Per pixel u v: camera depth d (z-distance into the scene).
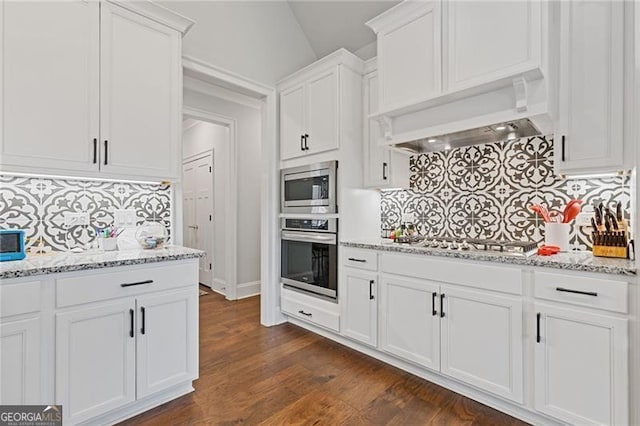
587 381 1.47
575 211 1.87
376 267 2.34
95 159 1.82
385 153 2.67
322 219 2.76
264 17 3.04
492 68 1.79
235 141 4.17
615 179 1.84
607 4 1.63
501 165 2.29
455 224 2.53
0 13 1.54
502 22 1.76
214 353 2.51
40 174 1.68
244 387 2.02
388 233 2.83
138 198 2.22
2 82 1.54
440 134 2.08
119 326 1.64
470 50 1.88
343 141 2.67
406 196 2.83
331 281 2.67
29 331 1.39
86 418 1.53
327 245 2.71
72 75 1.74
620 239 1.67
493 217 2.33
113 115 1.88
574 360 1.51
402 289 2.18
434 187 2.66
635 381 1.36
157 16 2.05
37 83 1.64
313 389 2.00
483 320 1.79
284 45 3.22
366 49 3.16
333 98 2.69
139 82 1.98
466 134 2.15
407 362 2.21
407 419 1.71
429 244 2.25
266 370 2.24
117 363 1.63
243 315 3.47
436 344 2.00
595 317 1.45
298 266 2.99
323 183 2.74
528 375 1.65
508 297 1.71
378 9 2.83
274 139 3.14
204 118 3.89
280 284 3.19
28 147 1.62
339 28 3.16
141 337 1.71
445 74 1.99
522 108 1.72
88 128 1.79
